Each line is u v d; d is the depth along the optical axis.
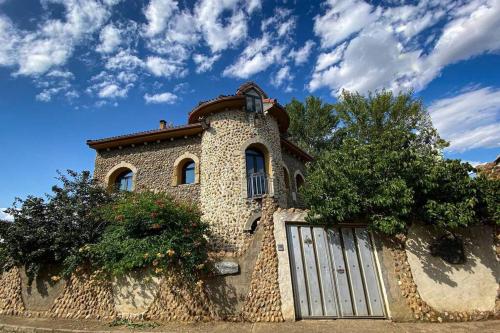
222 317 5.63
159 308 5.95
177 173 11.73
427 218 5.73
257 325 5.34
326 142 20.86
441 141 7.53
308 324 5.33
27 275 7.02
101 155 12.77
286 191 11.52
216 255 6.16
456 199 5.75
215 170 10.59
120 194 9.16
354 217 6.16
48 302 6.86
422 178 5.68
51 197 8.01
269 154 10.97
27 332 5.89
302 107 21.72
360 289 5.83
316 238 6.19
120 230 6.88
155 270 6.10
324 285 5.83
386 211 5.86
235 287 5.82
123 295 6.27
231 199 10.02
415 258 5.82
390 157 5.79
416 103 15.53
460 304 5.51
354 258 6.06
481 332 4.80
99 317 6.23
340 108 17.69
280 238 6.08
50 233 7.12
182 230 6.71
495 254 5.85
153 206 6.90
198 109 11.35
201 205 10.53
